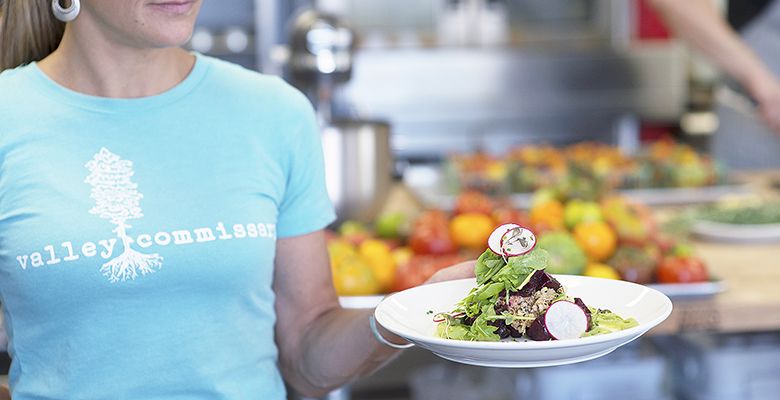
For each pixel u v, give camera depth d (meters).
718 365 2.21
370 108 4.70
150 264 1.17
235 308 1.23
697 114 4.89
